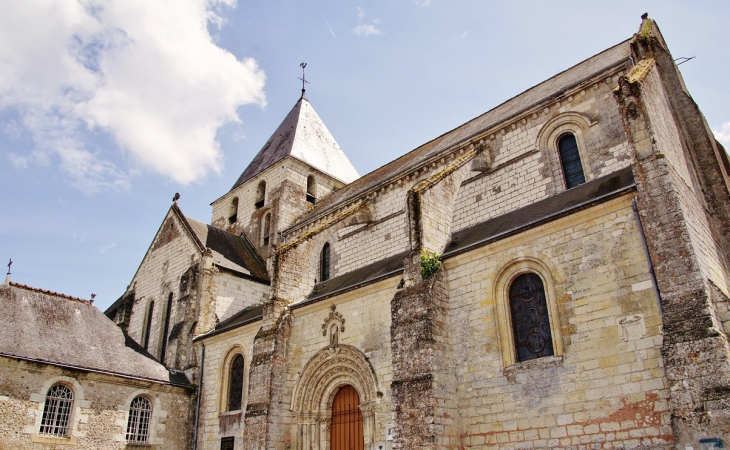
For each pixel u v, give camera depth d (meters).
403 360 15.38
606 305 13.12
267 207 35.06
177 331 26.28
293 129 38.84
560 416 13.06
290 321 20.92
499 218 19.84
